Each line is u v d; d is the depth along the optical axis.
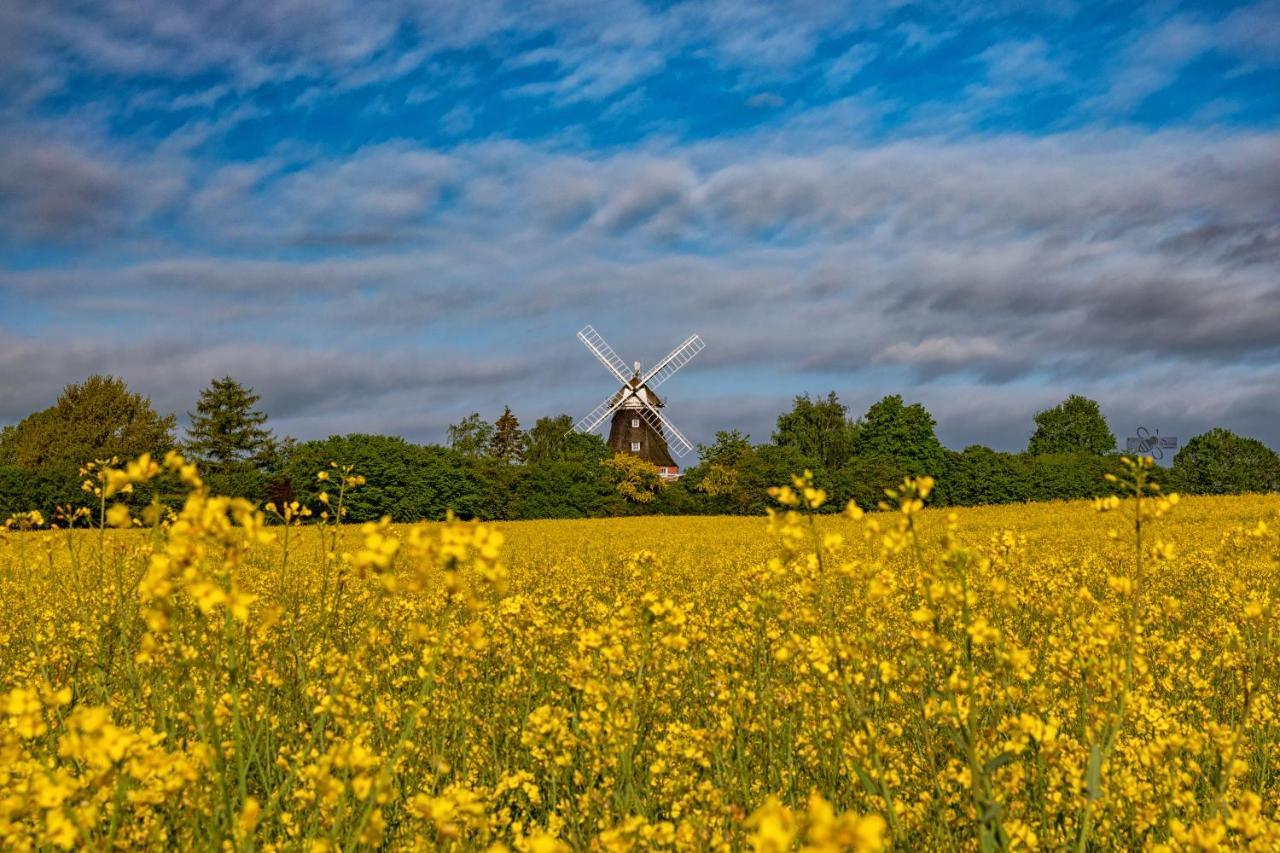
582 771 5.28
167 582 2.76
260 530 2.82
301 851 4.18
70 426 74.94
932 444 78.12
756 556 19.53
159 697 4.72
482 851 4.12
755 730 5.55
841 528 24.77
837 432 88.69
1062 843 4.15
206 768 3.82
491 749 5.86
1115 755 5.11
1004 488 73.75
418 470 62.31
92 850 2.78
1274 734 5.98
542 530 37.91
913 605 7.94
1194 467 78.62
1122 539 4.44
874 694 5.37
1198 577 13.69
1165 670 7.69
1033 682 6.14
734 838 4.12
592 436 105.88
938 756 5.26
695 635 5.98
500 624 7.06
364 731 5.33
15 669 6.59
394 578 2.92
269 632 6.16
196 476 2.88
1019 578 9.69
